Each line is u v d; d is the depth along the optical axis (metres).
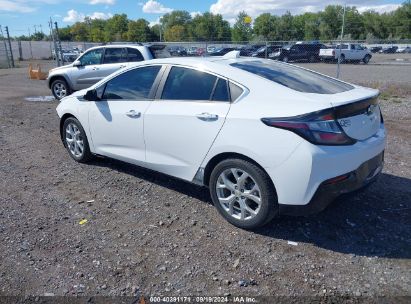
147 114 4.25
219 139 3.57
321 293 2.78
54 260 3.17
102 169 5.33
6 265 3.11
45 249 3.34
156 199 4.35
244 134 3.39
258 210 3.45
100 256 3.23
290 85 3.55
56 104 11.13
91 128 5.09
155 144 4.25
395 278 2.93
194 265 3.11
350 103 3.24
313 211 3.28
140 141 4.43
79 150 5.54
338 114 3.16
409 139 6.75
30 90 14.75
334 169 3.15
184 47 29.38
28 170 5.36
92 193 4.54
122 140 4.68
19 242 3.45
